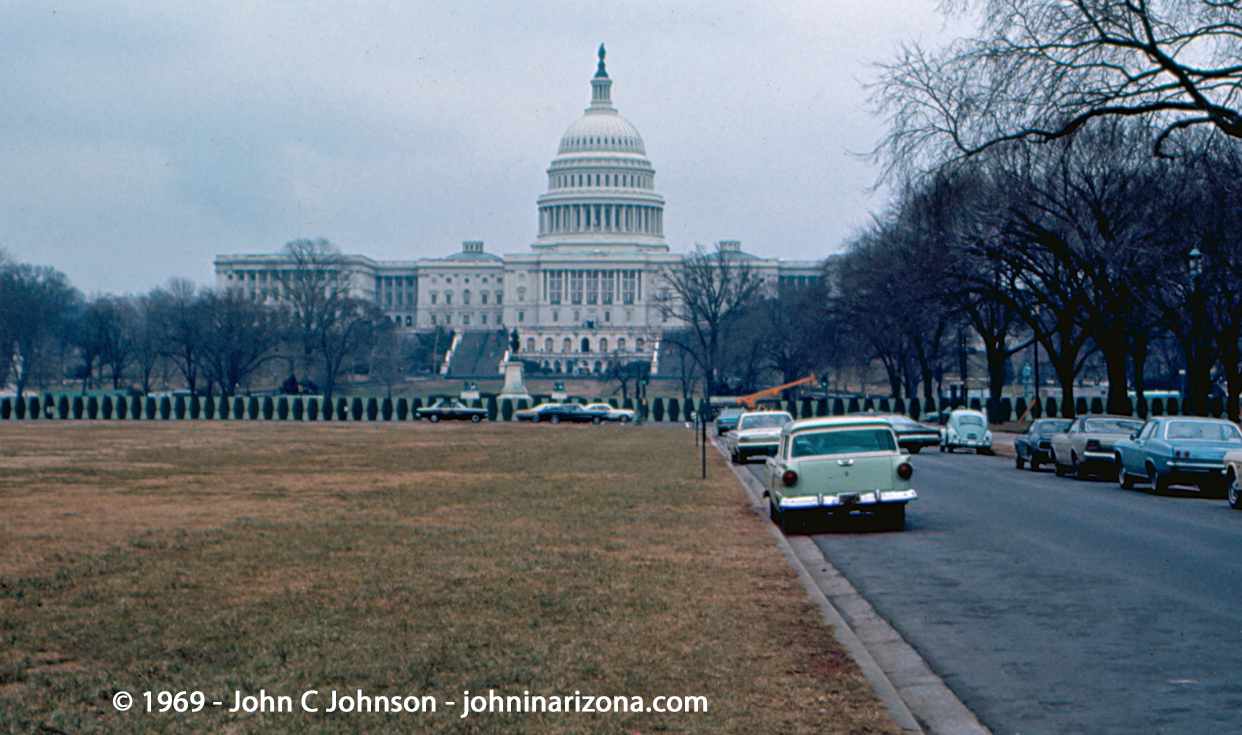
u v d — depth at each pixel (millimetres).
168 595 14547
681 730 8953
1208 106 30672
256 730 9047
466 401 123500
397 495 29219
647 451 52875
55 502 27359
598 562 17312
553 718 9281
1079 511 25750
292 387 143375
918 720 9406
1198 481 29156
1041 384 158625
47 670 10836
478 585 15227
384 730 9016
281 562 17297
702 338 140750
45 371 164250
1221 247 46375
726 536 20781
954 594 15188
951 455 53938
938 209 38125
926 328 75688
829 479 22000
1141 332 60469
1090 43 31375
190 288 160250
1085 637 12391
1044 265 56406
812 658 11164
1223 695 10008
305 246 155250
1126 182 43938
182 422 103000
